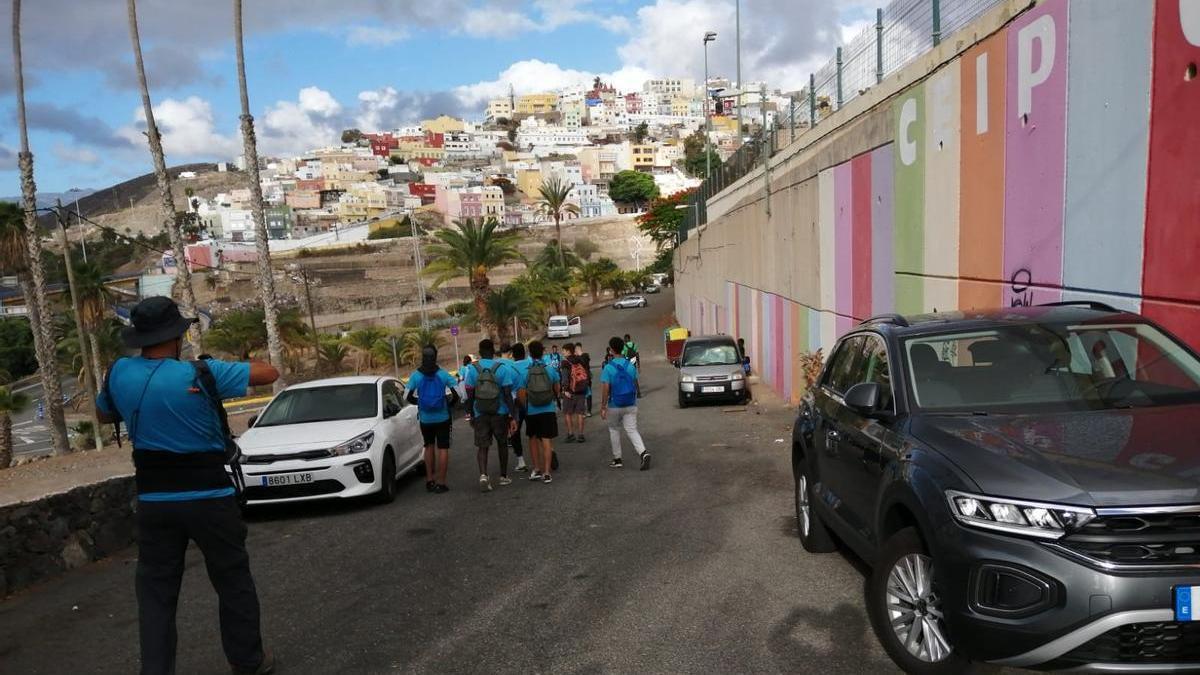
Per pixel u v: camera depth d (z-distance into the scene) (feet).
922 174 34.50
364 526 28.14
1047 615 10.71
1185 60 18.28
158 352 14.14
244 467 30.22
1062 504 10.91
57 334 214.90
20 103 102.42
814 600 17.44
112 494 26.32
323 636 17.13
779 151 71.87
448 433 34.55
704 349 68.69
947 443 13.08
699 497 29.30
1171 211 18.83
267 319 92.94
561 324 208.03
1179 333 18.62
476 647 16.03
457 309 280.72
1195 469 11.05
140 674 14.11
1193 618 10.24
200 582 21.97
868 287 42.29
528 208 608.19
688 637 15.87
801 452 21.76
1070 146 23.00
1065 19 23.18
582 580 20.01
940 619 12.67
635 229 463.01
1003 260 27.20
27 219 107.86
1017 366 15.23
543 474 35.17
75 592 21.74
